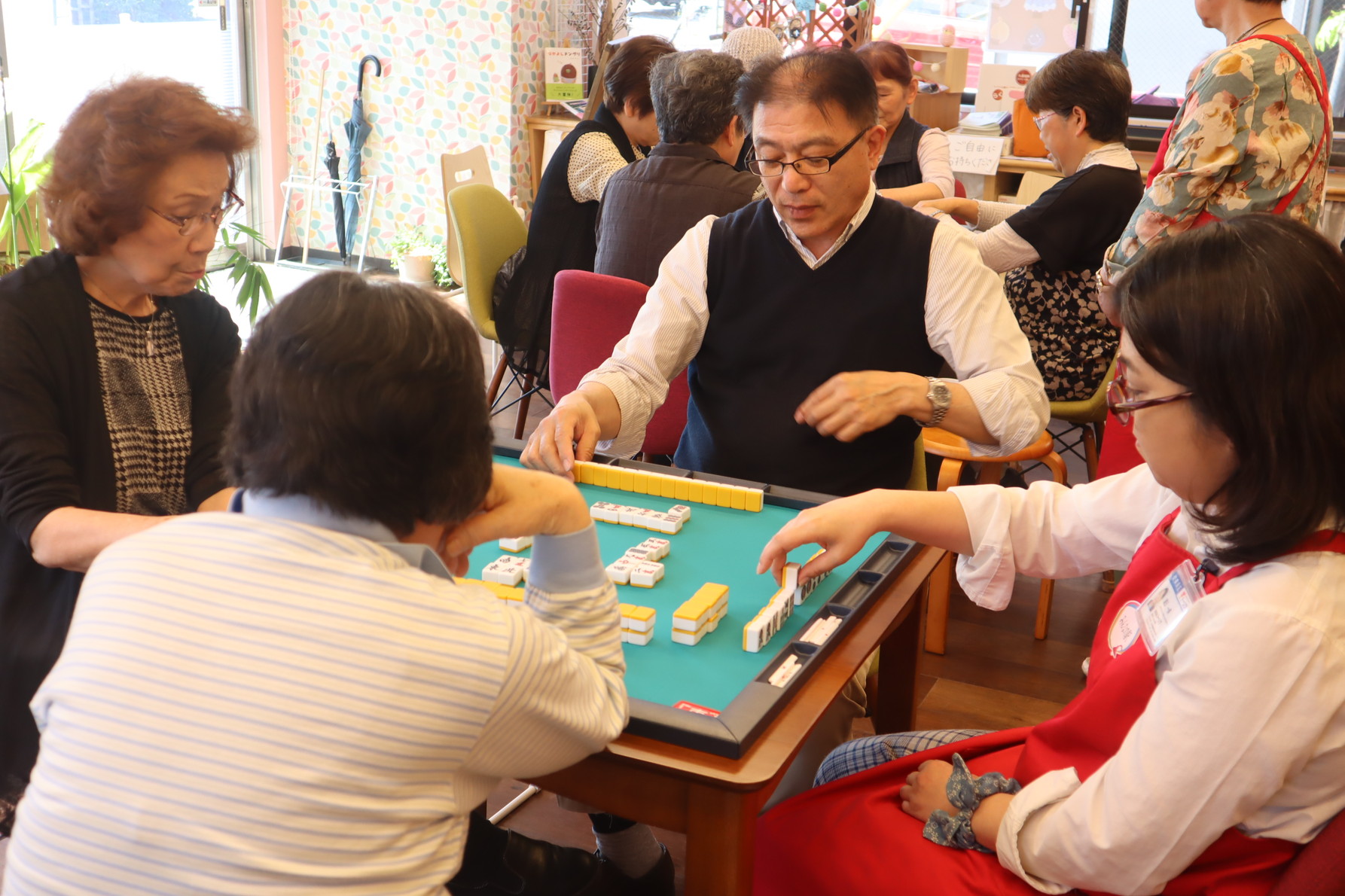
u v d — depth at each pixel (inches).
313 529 34.9
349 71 248.4
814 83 74.6
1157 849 41.3
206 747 32.4
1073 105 124.7
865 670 75.3
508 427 178.2
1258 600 39.5
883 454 84.6
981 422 77.8
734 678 51.6
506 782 91.6
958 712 103.0
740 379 86.7
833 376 83.2
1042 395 81.4
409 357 34.1
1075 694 106.6
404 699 33.2
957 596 126.4
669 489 73.8
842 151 75.7
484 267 162.1
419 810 34.3
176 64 237.3
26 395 55.7
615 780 46.4
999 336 80.4
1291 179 101.4
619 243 120.8
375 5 241.0
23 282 57.2
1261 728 39.0
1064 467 114.0
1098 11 201.6
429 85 241.0
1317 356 37.2
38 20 208.2
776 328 83.9
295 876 32.2
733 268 84.2
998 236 125.2
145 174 54.3
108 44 222.7
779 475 84.6
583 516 43.3
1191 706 40.2
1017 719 102.0
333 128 254.2
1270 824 42.3
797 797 54.7
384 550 35.4
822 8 200.7
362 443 33.8
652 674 51.7
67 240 56.4
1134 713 46.7
